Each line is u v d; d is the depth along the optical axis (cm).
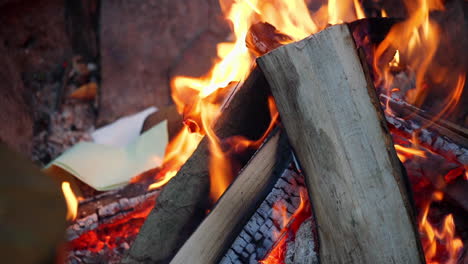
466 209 148
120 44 315
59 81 319
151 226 152
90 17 323
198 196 155
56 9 320
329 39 125
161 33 315
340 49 125
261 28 174
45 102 312
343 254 117
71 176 218
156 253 153
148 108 301
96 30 321
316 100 124
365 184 119
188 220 155
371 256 115
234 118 155
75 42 324
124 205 195
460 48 219
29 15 317
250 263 142
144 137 232
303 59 126
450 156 151
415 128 155
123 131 270
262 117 159
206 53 313
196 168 154
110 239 199
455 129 156
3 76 289
